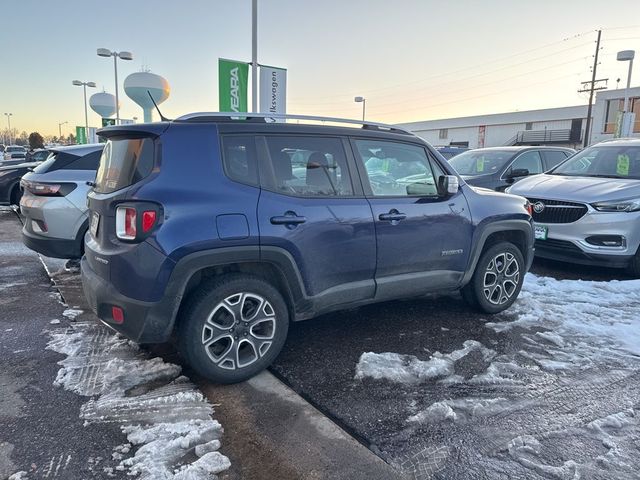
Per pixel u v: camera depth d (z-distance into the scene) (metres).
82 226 5.63
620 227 5.77
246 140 3.24
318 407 2.95
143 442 2.54
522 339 4.04
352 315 4.58
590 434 2.69
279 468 2.37
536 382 3.29
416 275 3.99
